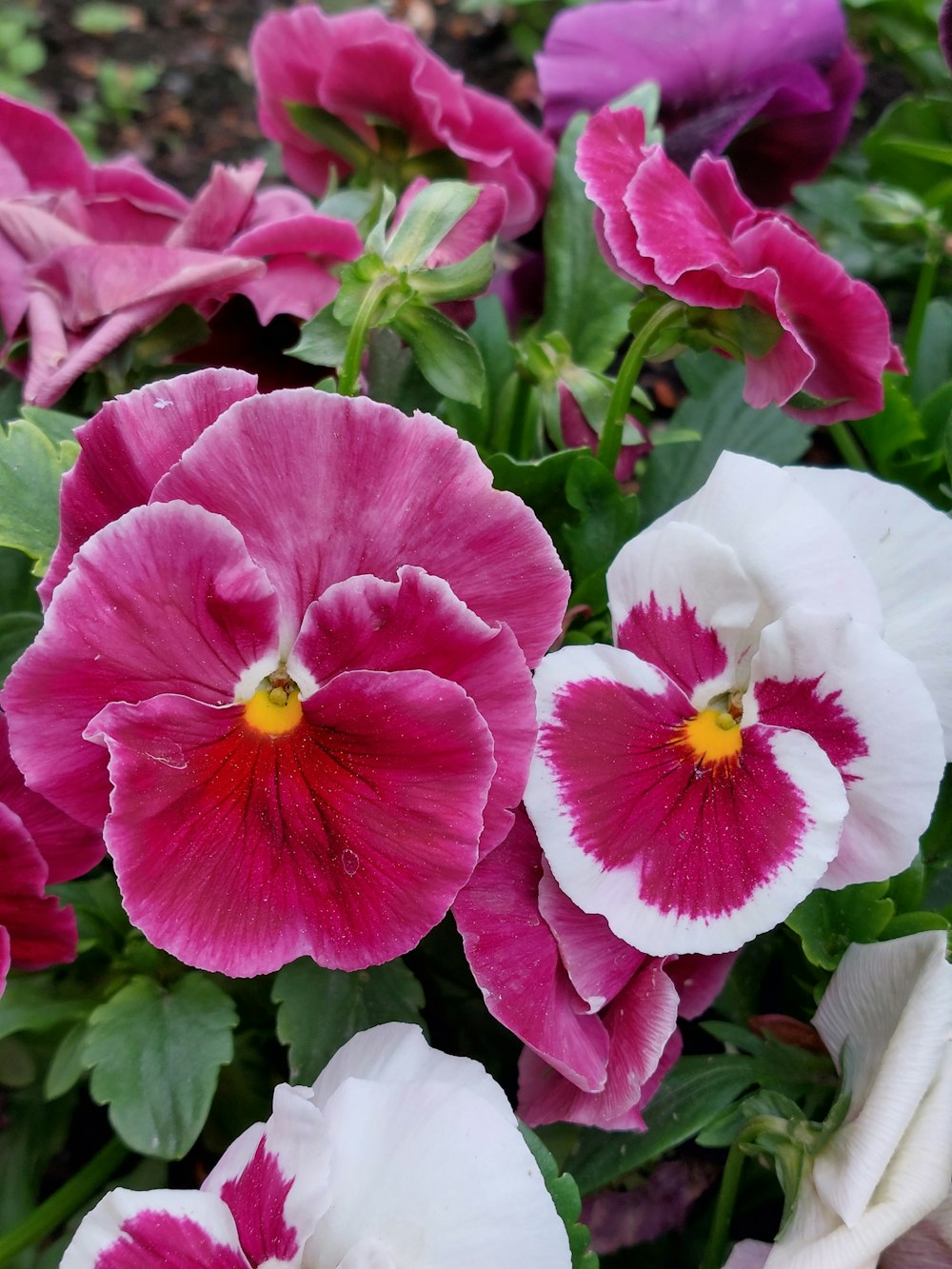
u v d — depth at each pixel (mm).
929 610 230
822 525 220
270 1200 207
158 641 207
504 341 334
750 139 369
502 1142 205
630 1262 276
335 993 252
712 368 342
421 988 256
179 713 210
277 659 215
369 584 203
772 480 223
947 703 232
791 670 224
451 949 278
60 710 207
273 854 214
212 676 214
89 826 219
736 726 235
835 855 226
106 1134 312
